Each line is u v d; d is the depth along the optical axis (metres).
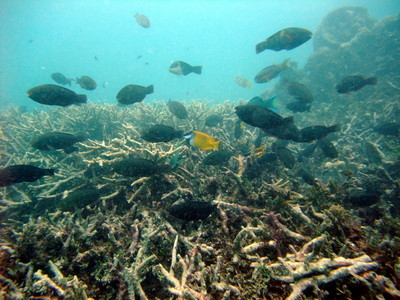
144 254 3.02
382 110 9.73
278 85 15.02
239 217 3.61
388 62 12.83
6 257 3.07
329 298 2.29
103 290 2.94
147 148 5.25
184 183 4.44
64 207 3.81
